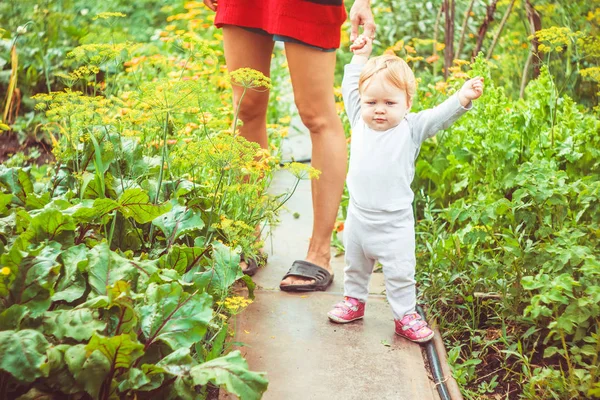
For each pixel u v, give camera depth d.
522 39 5.77
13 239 2.72
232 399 2.65
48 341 2.27
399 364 2.97
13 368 2.08
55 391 2.23
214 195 3.13
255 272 3.73
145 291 2.51
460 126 4.18
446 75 5.36
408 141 3.08
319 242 3.64
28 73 5.52
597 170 3.78
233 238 2.97
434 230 3.76
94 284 2.47
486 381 2.93
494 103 4.07
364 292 3.30
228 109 4.55
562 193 3.09
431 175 4.14
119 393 2.28
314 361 2.97
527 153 4.00
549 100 4.23
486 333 3.19
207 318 2.41
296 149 5.56
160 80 2.99
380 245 3.12
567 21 5.09
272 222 3.47
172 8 7.44
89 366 2.19
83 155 3.30
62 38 6.12
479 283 3.40
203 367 2.25
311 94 3.42
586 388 2.62
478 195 3.96
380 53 6.61
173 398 2.33
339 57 6.88
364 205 3.12
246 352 3.01
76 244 2.86
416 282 3.35
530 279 2.78
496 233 3.52
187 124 3.96
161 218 3.04
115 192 3.20
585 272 2.76
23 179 3.16
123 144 3.41
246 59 3.53
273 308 3.39
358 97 3.26
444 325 3.27
